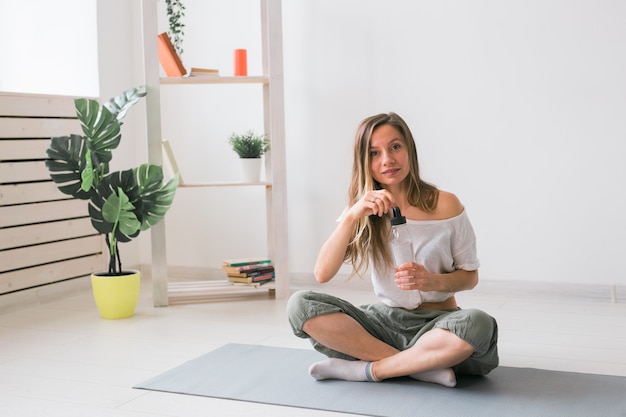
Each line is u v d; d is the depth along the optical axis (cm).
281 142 365
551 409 210
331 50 390
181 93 424
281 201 367
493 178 367
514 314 329
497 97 363
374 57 383
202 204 426
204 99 420
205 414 215
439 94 373
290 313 236
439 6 369
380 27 380
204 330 311
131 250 438
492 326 218
